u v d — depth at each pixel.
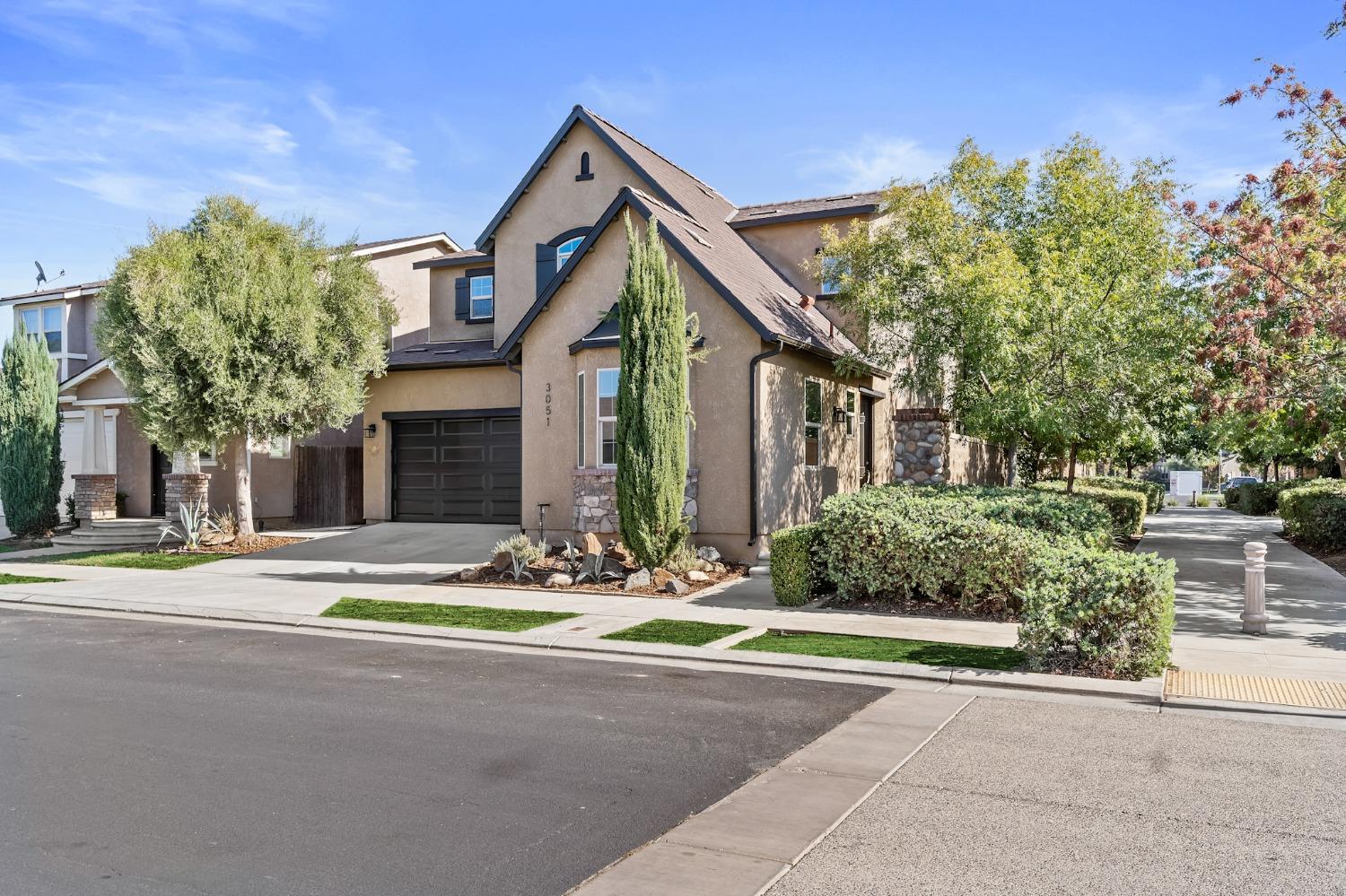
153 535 22.20
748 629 11.63
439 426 23.17
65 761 6.77
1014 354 15.98
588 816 5.71
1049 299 15.75
